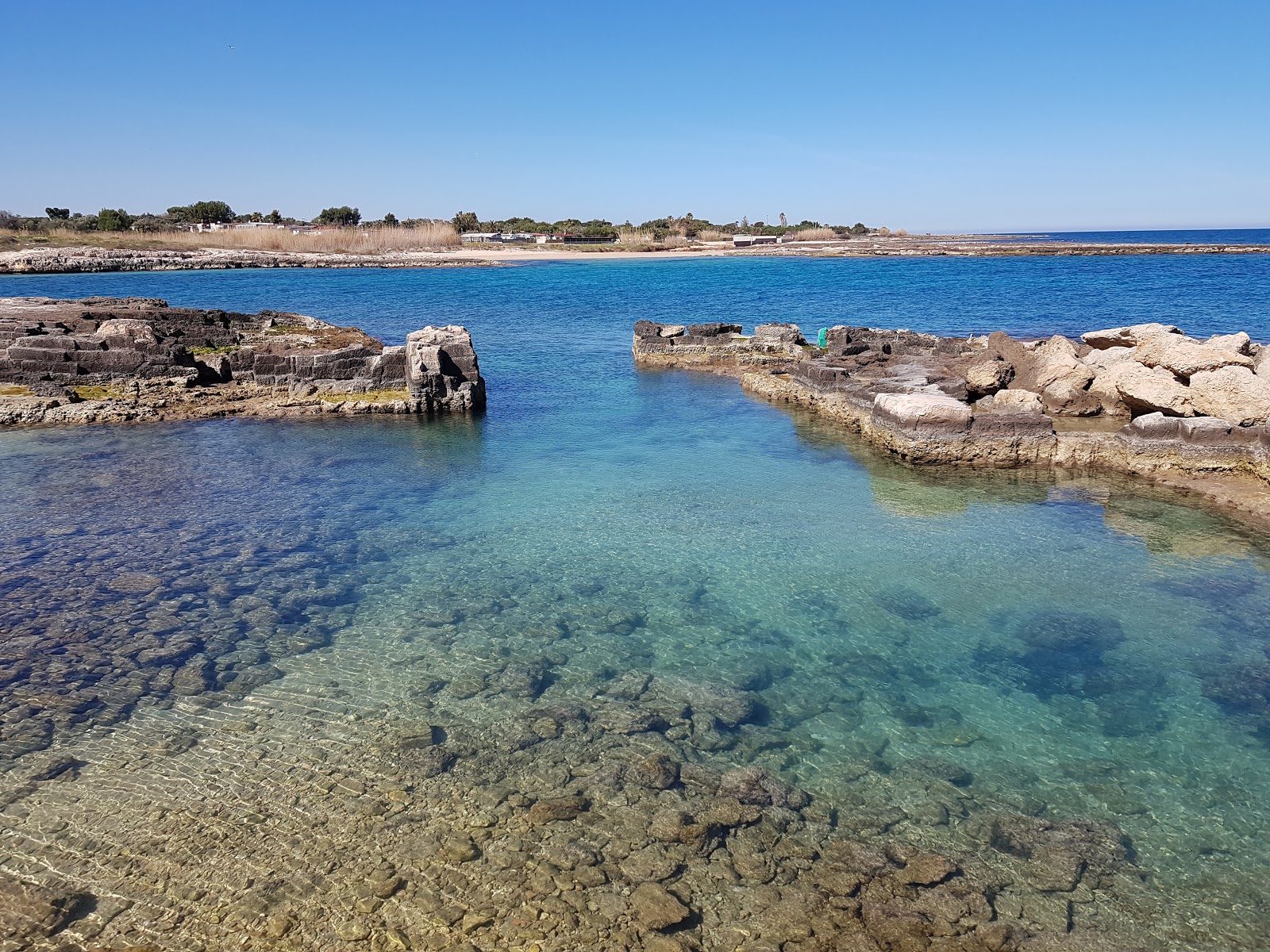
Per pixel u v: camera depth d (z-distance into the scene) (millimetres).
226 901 6988
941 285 74312
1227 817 8172
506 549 15055
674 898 7094
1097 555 14570
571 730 9594
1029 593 13109
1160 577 13648
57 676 10617
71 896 7020
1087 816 8188
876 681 10672
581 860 7527
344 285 75812
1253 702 10094
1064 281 77312
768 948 6609
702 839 7840
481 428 24141
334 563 14391
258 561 14430
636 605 12867
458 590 13359
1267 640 11539
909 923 6871
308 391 26375
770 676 10812
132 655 11172
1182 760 9047
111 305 37062
